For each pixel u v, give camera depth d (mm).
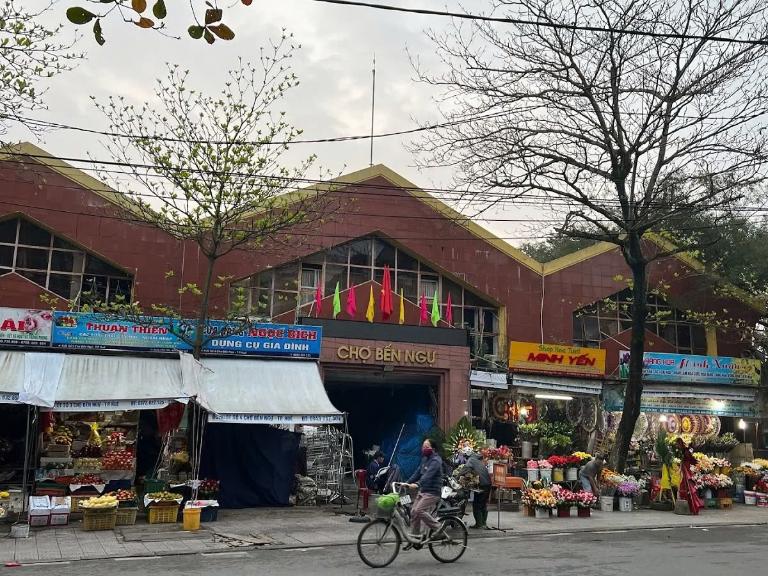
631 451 22719
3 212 19500
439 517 10719
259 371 17984
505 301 24438
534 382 22844
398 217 23516
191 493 15156
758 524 16641
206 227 17312
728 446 24625
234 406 16281
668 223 26500
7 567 10078
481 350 24250
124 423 18953
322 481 18438
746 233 26750
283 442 17453
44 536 12703
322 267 22844
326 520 15148
